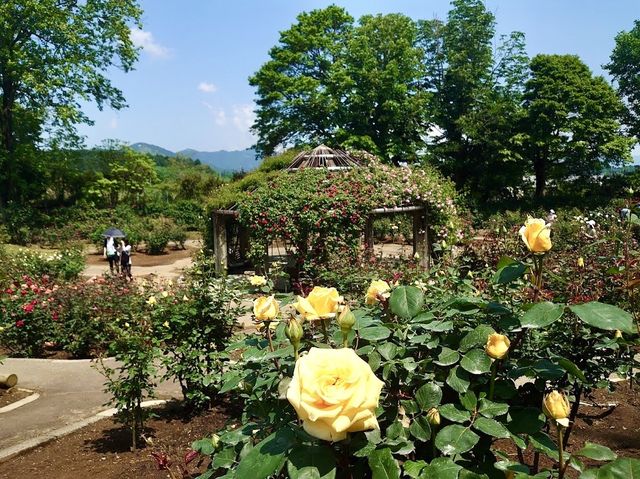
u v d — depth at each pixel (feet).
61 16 93.91
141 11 102.17
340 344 5.44
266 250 44.83
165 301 16.93
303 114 104.01
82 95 98.07
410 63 104.68
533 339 7.61
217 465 5.03
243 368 6.81
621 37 113.60
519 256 16.25
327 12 107.34
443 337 5.64
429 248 46.88
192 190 125.70
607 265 10.72
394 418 4.83
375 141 103.55
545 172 113.29
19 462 13.92
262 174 52.11
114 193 114.83
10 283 31.65
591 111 104.63
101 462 13.32
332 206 42.65
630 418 12.86
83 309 27.09
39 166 102.27
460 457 4.74
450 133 115.24
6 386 20.29
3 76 93.86
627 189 12.14
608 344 7.29
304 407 3.40
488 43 113.39
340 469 4.49
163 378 15.80
